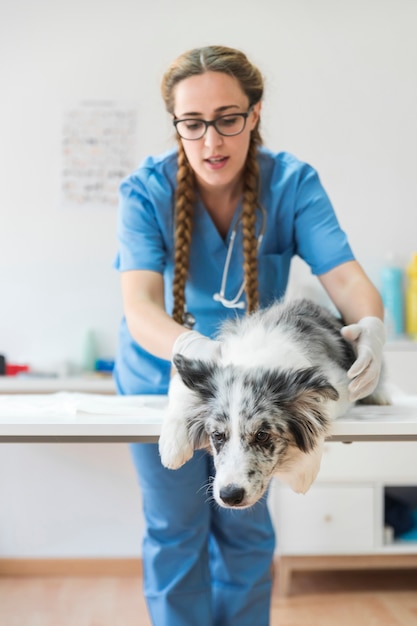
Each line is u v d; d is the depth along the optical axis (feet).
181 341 5.35
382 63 10.98
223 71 5.87
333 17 10.94
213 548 7.22
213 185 6.18
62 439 4.82
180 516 6.59
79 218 11.08
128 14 10.94
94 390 10.23
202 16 10.94
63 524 11.07
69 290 11.10
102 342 11.11
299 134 11.01
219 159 5.97
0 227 11.09
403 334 10.91
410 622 9.11
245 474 4.66
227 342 5.34
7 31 10.94
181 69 5.92
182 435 4.82
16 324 11.09
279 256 6.64
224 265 6.61
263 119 10.98
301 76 10.96
